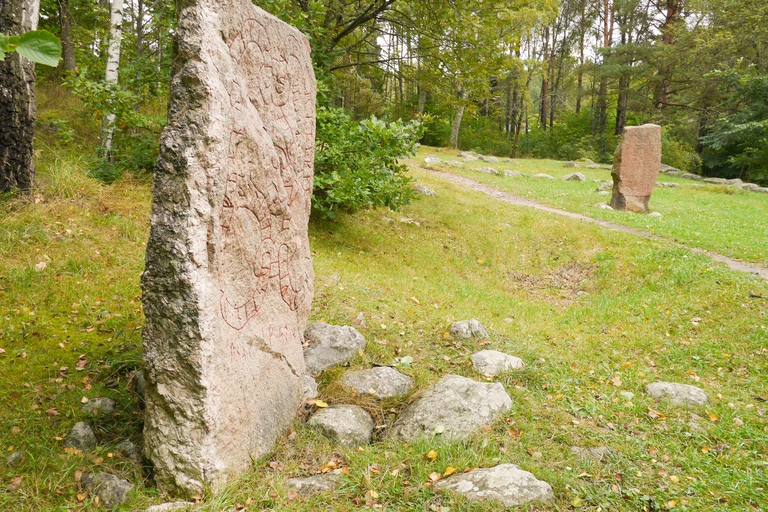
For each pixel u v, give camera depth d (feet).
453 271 31.91
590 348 20.30
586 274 32.91
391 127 27.94
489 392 13.37
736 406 15.53
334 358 15.80
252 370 11.09
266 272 11.96
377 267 28.84
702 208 54.54
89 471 9.88
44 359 13.32
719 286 27.35
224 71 9.75
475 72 38.99
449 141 115.85
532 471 10.87
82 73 26.08
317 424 12.23
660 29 105.70
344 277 24.11
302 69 13.79
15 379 12.31
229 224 10.27
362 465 10.94
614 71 98.89
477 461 11.12
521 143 125.70
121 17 29.86
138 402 12.20
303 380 13.70
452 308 23.38
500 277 32.73
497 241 37.09
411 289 25.23
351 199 27.37
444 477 10.66
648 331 22.66
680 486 10.87
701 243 36.50
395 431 12.61
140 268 19.71
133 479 9.91
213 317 9.45
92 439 10.84
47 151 29.76
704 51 89.40
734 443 13.07
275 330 12.44
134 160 28.48
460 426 12.36
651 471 11.44
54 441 10.57
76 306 16.24
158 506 9.12
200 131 9.15
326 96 33.09
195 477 9.45
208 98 9.21
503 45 38.50
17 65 21.36
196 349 9.21
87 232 21.09
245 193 10.80
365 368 15.69
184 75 9.16
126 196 25.53
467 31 36.99
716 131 87.61
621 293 29.45
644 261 32.19
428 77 40.14
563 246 36.83
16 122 21.59
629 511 9.88
